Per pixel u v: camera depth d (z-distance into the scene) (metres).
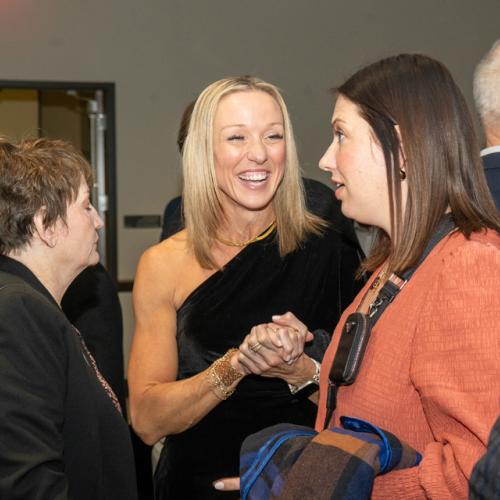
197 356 1.89
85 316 2.04
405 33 7.56
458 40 7.69
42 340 1.24
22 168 1.38
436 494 0.98
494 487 0.86
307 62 7.36
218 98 1.82
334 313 1.97
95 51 6.98
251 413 1.90
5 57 6.84
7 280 1.31
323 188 2.05
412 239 1.14
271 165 1.82
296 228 1.91
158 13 7.05
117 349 2.08
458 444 0.98
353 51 7.45
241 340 1.89
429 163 1.13
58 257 1.42
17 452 1.16
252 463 1.16
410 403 1.12
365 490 1.03
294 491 1.05
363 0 7.42
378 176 1.19
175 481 1.94
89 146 7.70
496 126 1.63
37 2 6.84
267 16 7.25
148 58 7.07
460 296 1.00
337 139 1.26
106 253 7.24
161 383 1.85
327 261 1.95
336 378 1.19
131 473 1.42
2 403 1.17
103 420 1.37
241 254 1.88
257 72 7.28
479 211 1.12
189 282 1.89
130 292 7.11
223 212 1.89
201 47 7.15
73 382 1.31
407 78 1.17
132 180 7.14
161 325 1.89
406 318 1.12
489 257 1.01
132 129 7.09
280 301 1.91
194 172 1.85
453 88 1.17
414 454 1.09
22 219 1.37
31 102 8.48
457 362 0.99
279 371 1.73
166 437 1.98
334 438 1.09
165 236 2.18
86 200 1.45
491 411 0.94
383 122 1.17
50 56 6.91
